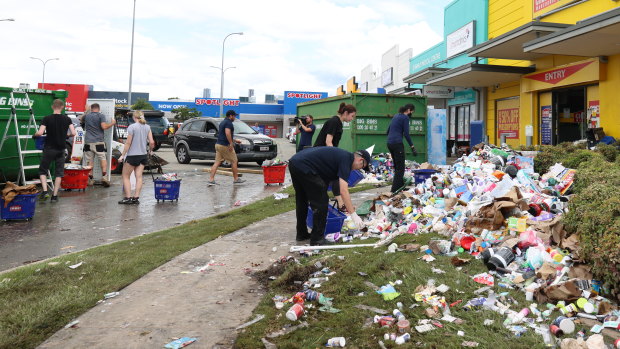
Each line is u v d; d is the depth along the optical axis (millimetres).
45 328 3215
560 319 2898
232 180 12891
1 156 9602
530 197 5457
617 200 3578
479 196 5832
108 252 5152
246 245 5430
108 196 10055
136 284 4113
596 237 3477
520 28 11602
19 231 6672
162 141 24875
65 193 10391
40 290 3914
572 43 9977
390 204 6930
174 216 7895
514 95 16219
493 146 9797
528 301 3363
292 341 2938
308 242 5527
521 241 4266
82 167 10750
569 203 4242
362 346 2859
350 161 5188
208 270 4508
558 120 13711
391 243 5074
